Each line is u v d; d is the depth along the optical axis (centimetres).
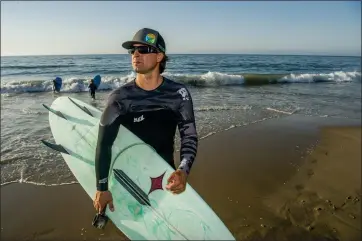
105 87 1688
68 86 1588
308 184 504
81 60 4556
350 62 6088
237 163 580
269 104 1176
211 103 1162
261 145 681
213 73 1941
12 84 1598
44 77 2330
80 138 271
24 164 546
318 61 5978
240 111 1018
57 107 327
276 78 2059
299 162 593
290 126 843
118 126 179
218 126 825
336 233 378
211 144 680
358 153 648
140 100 179
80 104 327
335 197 462
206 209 194
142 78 179
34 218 398
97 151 175
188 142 181
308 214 417
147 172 202
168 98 181
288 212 421
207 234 182
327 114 1019
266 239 365
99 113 309
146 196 201
